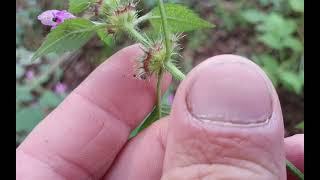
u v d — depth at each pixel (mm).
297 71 181
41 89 177
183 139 58
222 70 56
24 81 177
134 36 72
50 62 183
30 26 188
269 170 55
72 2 72
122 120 85
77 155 83
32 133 84
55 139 83
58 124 83
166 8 73
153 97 85
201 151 56
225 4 205
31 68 181
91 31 70
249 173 55
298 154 87
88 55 185
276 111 56
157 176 82
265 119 55
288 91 175
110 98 83
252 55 189
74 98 85
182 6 73
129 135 87
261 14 193
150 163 82
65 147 82
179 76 69
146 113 86
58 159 82
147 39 72
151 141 83
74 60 185
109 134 84
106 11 71
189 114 57
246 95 55
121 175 84
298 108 171
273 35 186
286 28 187
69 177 83
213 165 56
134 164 83
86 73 182
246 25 198
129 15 72
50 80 180
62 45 69
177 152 58
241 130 55
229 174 55
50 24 74
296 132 166
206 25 74
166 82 85
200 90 56
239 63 56
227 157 55
